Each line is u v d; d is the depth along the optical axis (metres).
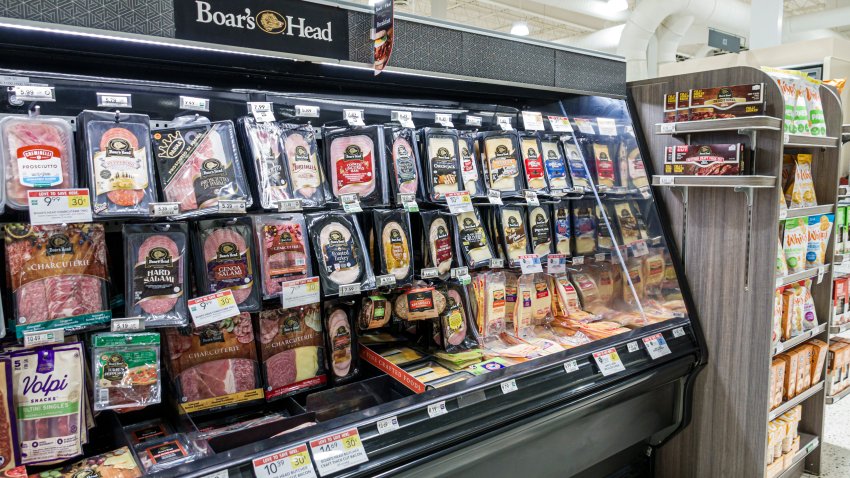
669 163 2.32
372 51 1.72
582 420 1.97
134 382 1.37
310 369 1.82
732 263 2.29
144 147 1.42
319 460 1.35
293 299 1.61
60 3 1.23
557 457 1.91
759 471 2.27
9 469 1.22
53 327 1.30
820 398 2.83
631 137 2.52
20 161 1.26
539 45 2.16
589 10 8.05
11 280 1.28
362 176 1.85
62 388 1.29
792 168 2.55
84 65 1.52
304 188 1.71
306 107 1.85
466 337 2.04
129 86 1.55
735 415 2.33
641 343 2.14
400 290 1.94
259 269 1.60
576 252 2.50
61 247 1.33
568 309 2.36
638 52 7.32
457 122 2.26
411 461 1.48
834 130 2.66
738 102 2.15
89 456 1.37
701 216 2.37
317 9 1.60
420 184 2.01
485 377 1.75
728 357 2.33
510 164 2.21
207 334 1.66
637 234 2.52
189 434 1.48
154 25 1.35
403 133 1.97
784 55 4.47
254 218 1.62
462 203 2.02
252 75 1.72
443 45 1.88
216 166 1.53
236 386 1.68
